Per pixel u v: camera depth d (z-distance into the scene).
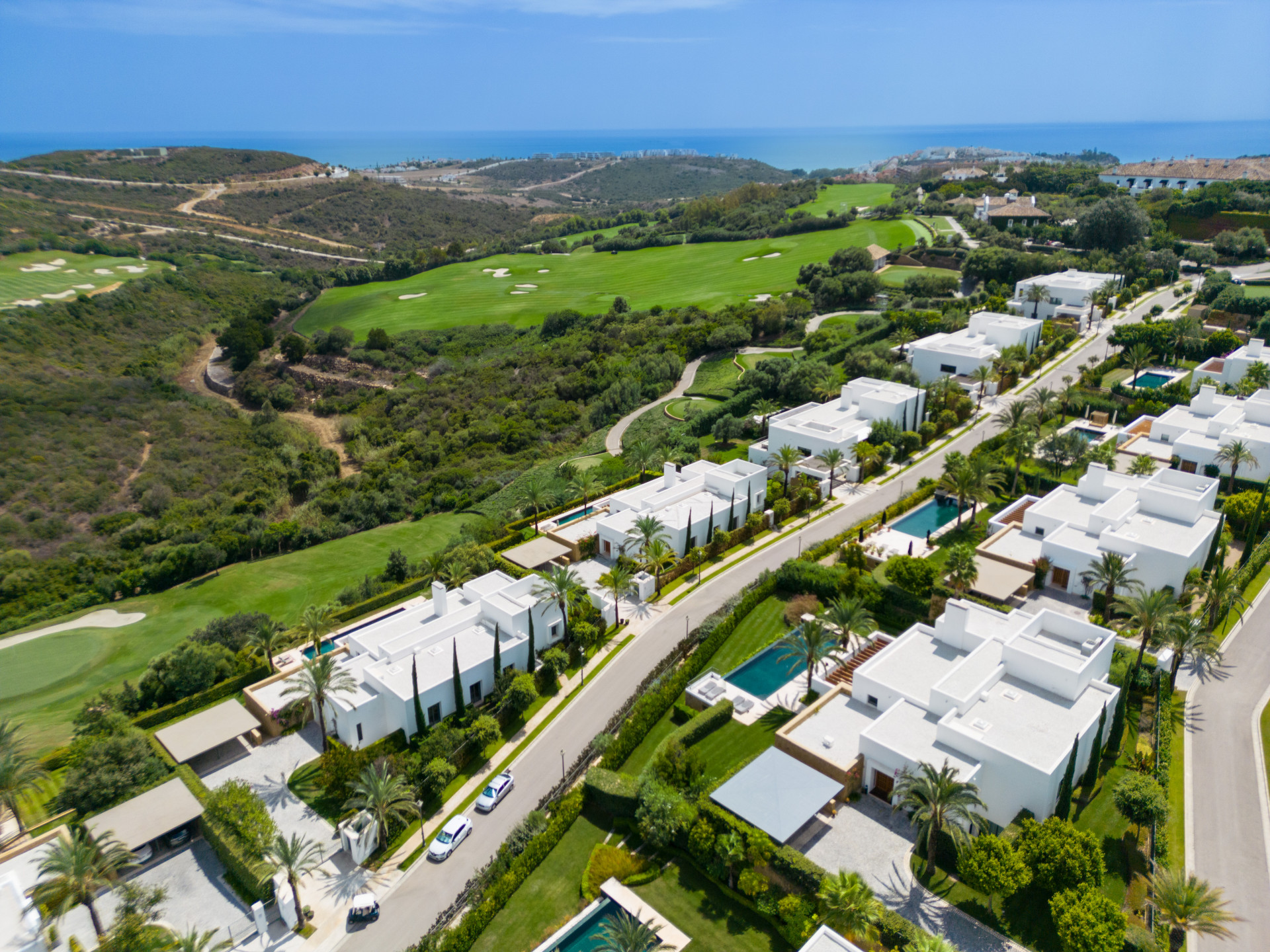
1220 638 54.62
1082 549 59.69
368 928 39.84
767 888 38.50
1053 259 143.38
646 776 45.22
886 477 85.00
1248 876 37.69
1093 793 43.00
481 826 45.81
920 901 36.91
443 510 99.75
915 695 46.72
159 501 102.25
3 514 95.50
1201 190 173.25
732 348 136.88
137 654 69.94
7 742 48.97
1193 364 103.56
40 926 36.75
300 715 54.72
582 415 124.06
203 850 45.91
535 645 59.28
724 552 73.50
